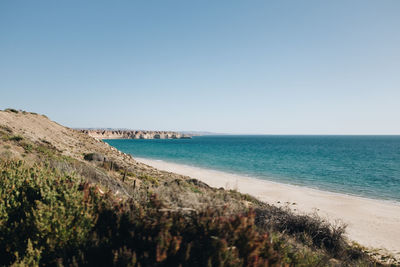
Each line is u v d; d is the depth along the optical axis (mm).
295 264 4352
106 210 3965
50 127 31625
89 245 3393
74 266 2979
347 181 33062
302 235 8469
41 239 3361
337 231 8945
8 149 13172
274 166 47188
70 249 3330
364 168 45750
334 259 7156
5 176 4797
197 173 36969
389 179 34844
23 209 3906
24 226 3482
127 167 20781
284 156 67938
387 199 23688
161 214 3646
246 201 14375
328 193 25531
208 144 141250
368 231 14727
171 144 138250
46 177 4770
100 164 18688
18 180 4625
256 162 53438
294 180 33156
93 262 3146
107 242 3375
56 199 3873
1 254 3391
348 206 20516
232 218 3520
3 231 3457
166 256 2896
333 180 33656
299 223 9109
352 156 70375
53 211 3551
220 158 61344
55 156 16000
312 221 9297
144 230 3424
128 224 3637
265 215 9039
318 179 34219
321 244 8219
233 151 86000
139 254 3090
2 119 23516
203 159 58531
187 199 5578
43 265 3168
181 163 50250
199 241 3221
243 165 48219
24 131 22828
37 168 5668
